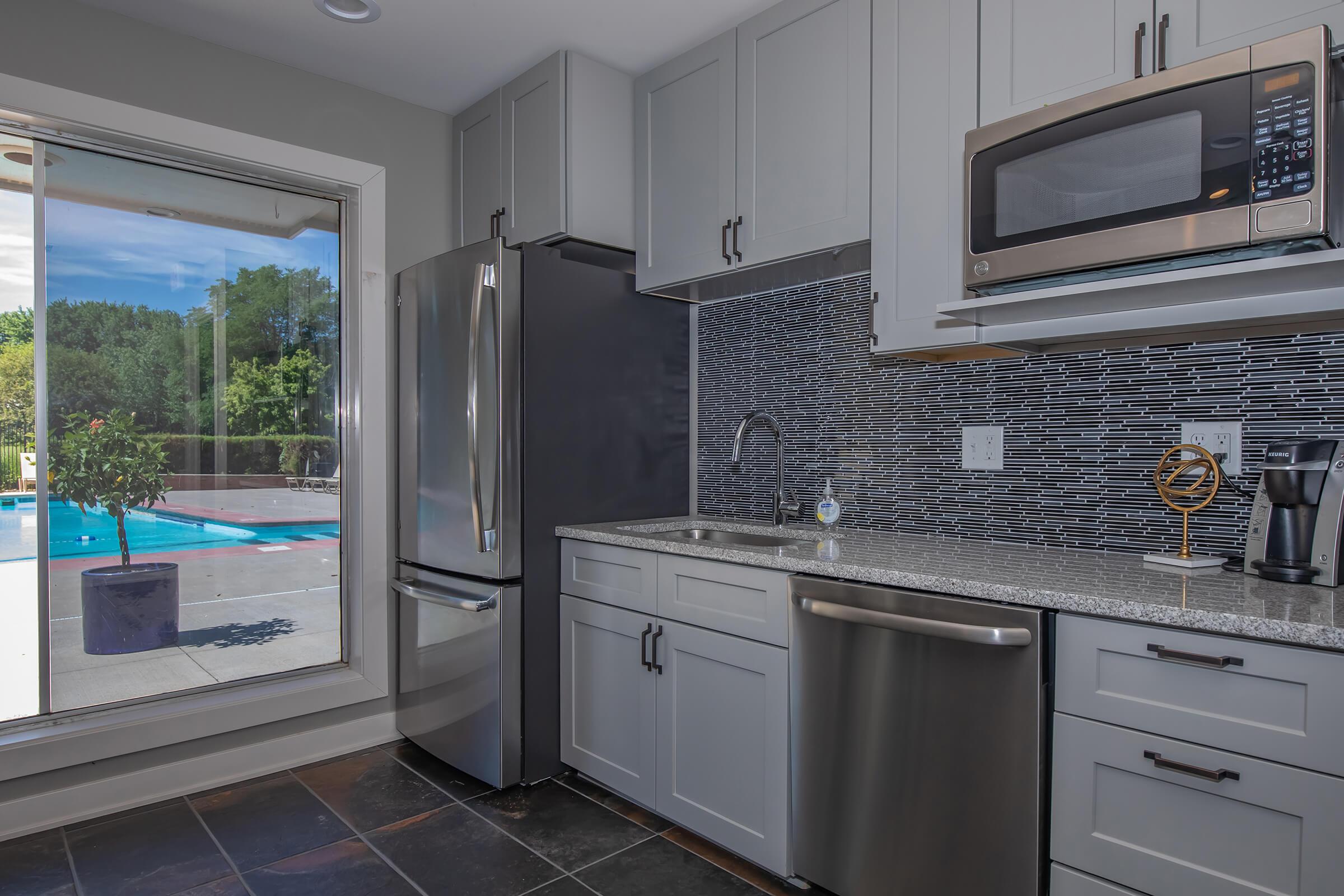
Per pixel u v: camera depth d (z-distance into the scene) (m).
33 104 2.11
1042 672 1.36
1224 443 1.64
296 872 1.89
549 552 2.43
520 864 1.93
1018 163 1.54
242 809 2.24
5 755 2.05
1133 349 1.78
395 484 2.84
